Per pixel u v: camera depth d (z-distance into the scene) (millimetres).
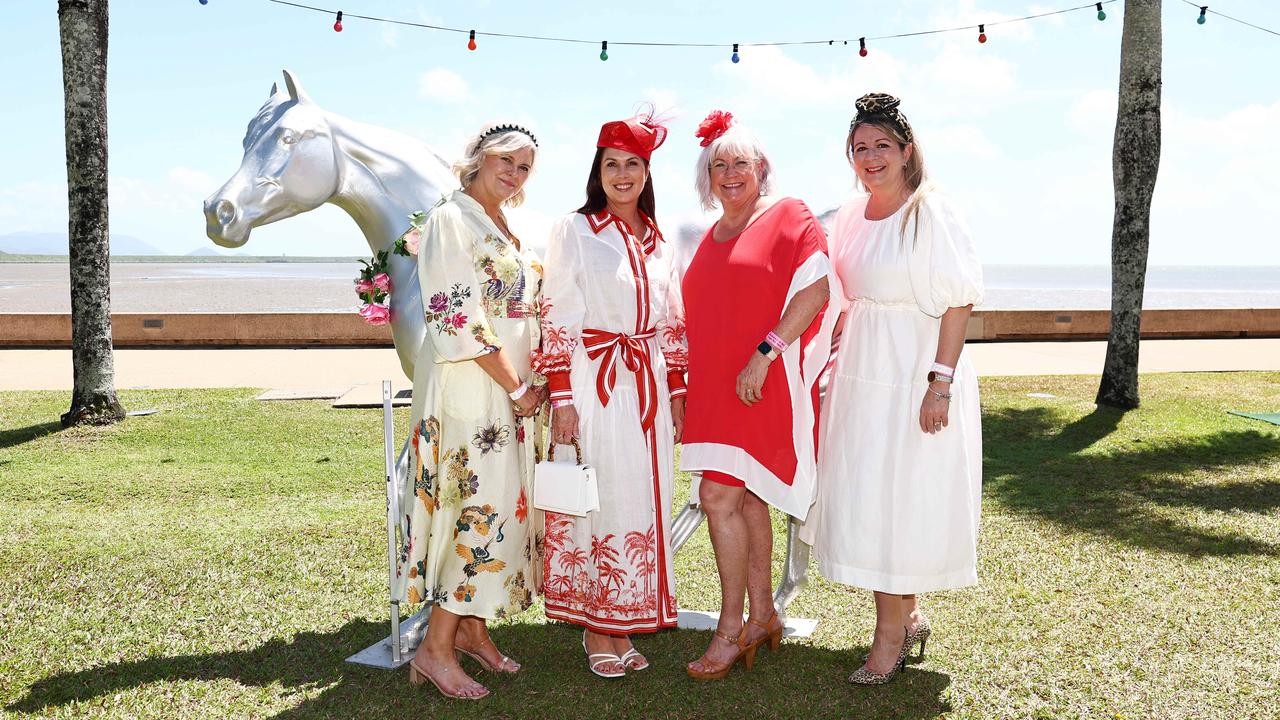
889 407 3055
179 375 11398
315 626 3607
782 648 3469
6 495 5695
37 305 37688
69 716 2873
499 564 2992
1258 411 8906
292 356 13352
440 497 2959
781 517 5383
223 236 4133
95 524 5020
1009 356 13719
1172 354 13945
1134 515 5277
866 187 3170
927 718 2912
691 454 3184
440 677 3031
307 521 5082
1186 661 3303
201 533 4836
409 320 4156
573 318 3053
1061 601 3896
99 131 8047
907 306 3057
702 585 4164
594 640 3221
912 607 3375
